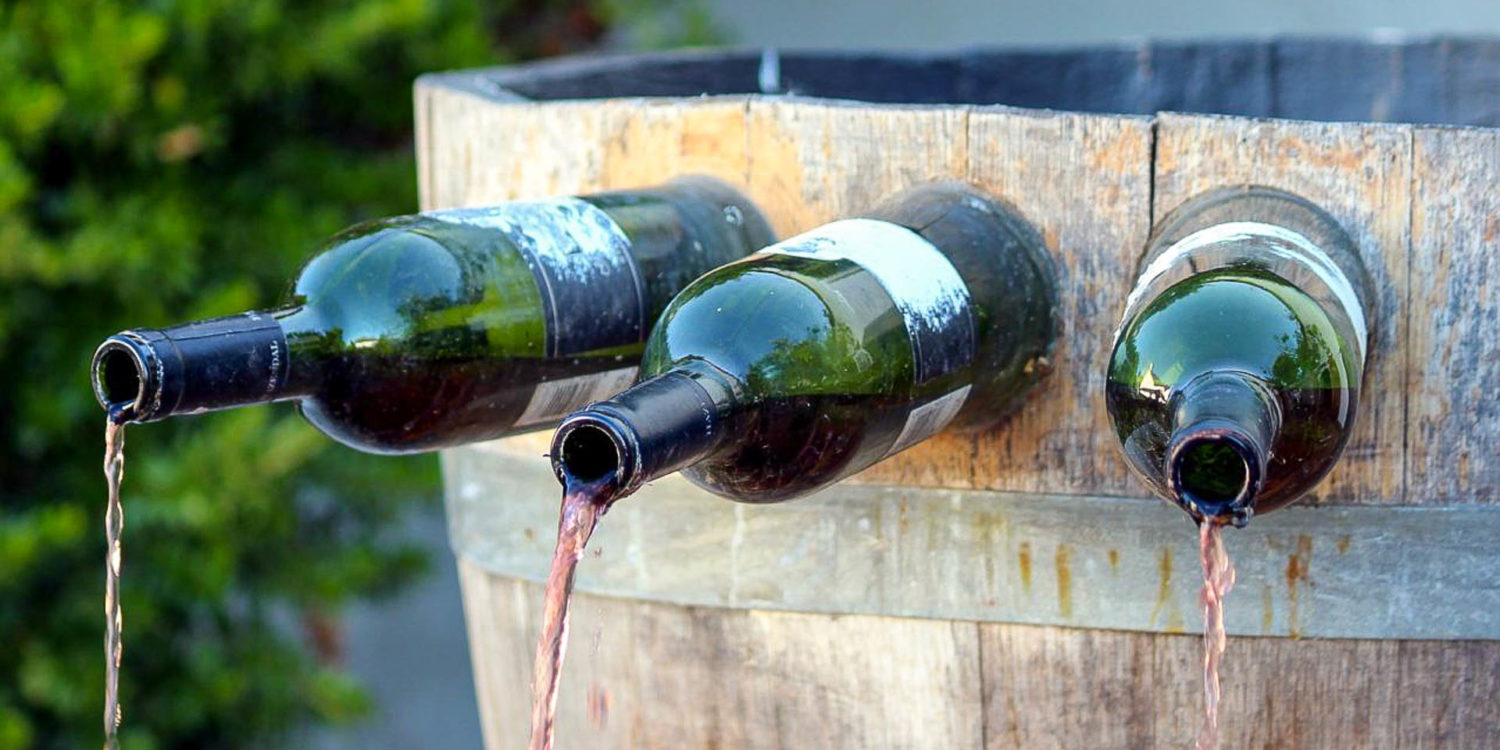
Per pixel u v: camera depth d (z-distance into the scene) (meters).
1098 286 1.32
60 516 2.17
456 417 1.27
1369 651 1.32
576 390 1.30
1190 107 1.82
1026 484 1.34
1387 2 2.81
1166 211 1.31
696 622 1.40
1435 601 1.31
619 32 2.94
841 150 1.36
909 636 1.36
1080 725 1.35
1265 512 1.21
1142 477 1.19
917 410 1.24
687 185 1.38
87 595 2.35
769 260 1.22
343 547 2.63
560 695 1.46
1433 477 1.30
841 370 1.19
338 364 1.24
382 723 3.29
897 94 1.81
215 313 2.23
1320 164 1.30
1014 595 1.34
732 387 1.17
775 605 1.38
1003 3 3.03
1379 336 1.30
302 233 2.42
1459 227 1.29
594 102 1.42
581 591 1.43
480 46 2.54
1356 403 1.19
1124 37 2.96
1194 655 1.33
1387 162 1.29
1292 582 1.32
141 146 2.29
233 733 2.58
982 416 1.32
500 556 1.47
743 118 1.38
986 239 1.30
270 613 2.90
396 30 2.41
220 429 2.26
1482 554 1.30
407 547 2.70
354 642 3.36
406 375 1.25
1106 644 1.34
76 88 2.16
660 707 1.42
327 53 2.36
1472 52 1.77
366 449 1.27
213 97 2.36
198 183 2.49
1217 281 1.18
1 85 2.13
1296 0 2.86
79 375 2.29
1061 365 1.33
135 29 2.18
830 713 1.38
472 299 1.26
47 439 2.31
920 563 1.36
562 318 1.28
